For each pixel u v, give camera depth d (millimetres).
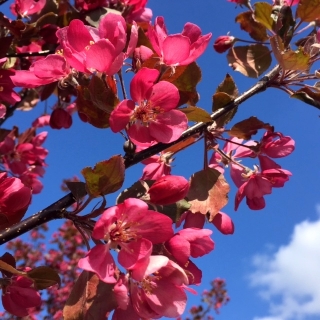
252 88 259
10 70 301
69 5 397
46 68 202
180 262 188
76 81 205
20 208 207
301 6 285
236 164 285
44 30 371
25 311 221
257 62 321
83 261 168
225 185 242
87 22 374
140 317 178
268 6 301
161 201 192
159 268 170
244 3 339
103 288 180
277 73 263
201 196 239
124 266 171
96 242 180
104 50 182
